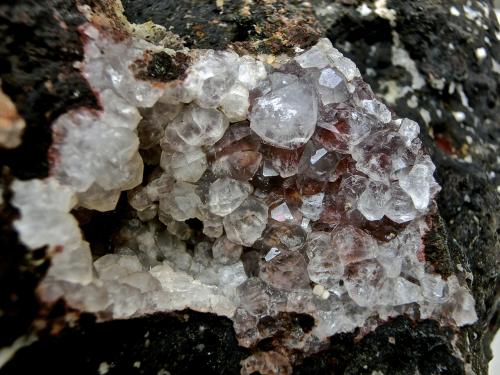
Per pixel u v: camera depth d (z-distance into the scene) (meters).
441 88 0.08
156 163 0.06
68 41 0.05
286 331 0.06
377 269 0.06
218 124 0.06
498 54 0.08
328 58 0.06
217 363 0.06
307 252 0.06
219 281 0.06
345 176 0.06
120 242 0.06
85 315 0.05
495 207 0.08
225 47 0.07
